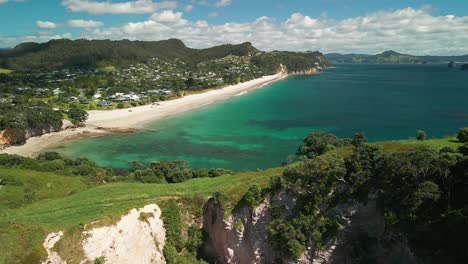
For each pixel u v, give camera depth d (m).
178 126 172.62
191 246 54.66
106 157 127.56
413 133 147.25
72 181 85.94
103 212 51.62
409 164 43.88
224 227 52.62
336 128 163.50
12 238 45.38
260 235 50.59
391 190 45.12
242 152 131.38
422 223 41.50
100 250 46.56
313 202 48.53
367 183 46.78
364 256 45.88
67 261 44.66
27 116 148.25
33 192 76.12
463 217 38.19
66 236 46.16
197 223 57.25
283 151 131.50
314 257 47.00
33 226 47.75
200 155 128.62
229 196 54.09
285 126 171.75
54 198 70.81
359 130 157.25
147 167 99.94
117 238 48.41
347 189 47.56
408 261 42.38
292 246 46.88
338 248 46.81
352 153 52.41
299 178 49.72
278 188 50.88
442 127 155.12
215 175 83.69
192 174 86.38
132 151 134.25
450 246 39.25
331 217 47.56
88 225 47.53
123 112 199.00
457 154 48.41
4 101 198.00
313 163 49.44
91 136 154.00
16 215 58.53
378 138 142.62
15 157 95.50
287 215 49.59
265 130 164.62
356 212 46.78
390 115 187.75
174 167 93.88
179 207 57.81
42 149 135.50
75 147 138.88
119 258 47.75
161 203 57.44
